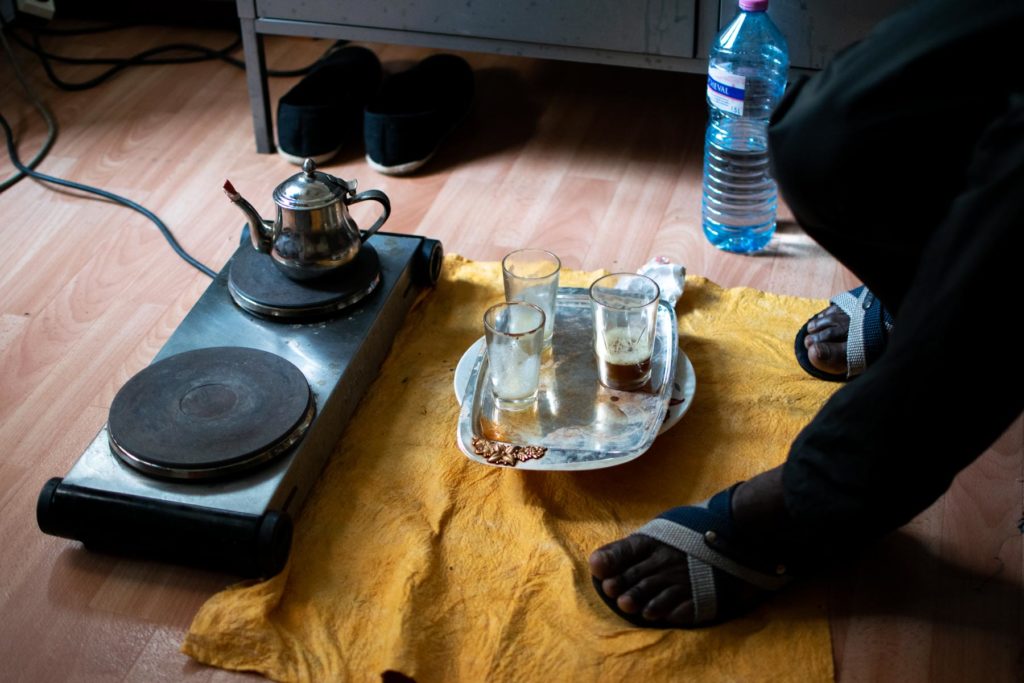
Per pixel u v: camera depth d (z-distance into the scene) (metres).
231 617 1.16
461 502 1.31
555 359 1.45
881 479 0.99
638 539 1.18
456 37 1.89
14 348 1.57
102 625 1.19
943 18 0.93
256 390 1.31
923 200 1.01
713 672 1.13
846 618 1.19
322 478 1.35
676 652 1.13
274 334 1.44
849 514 1.02
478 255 1.76
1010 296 0.88
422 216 1.85
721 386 1.47
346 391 1.40
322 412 1.33
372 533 1.28
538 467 1.26
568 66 2.28
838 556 1.09
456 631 1.17
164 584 1.24
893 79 0.95
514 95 2.19
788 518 1.11
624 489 1.33
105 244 1.79
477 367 1.39
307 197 1.41
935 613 1.19
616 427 1.33
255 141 2.06
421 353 1.55
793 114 1.03
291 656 1.15
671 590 1.15
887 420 0.96
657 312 1.44
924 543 1.27
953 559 1.25
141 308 1.65
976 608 1.20
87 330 1.61
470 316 1.62
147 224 1.84
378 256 1.57
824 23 1.68
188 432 1.25
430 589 1.20
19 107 2.16
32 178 1.95
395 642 1.13
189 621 1.20
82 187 1.91
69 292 1.68
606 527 1.28
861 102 0.97
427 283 1.63
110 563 1.26
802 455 1.04
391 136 1.91
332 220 1.45
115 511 1.20
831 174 1.01
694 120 2.10
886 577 1.23
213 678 1.13
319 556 1.25
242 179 1.96
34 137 2.07
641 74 2.24
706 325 1.58
